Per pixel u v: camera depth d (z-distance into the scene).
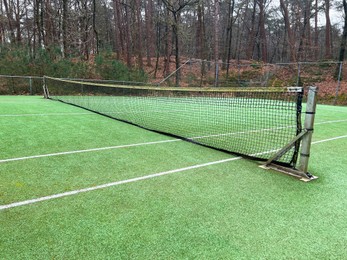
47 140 5.15
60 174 3.44
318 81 21.61
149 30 29.72
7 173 3.40
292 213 2.62
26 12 28.25
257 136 6.23
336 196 3.04
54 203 2.68
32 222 2.33
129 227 2.30
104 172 3.57
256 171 3.80
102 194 2.91
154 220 2.42
